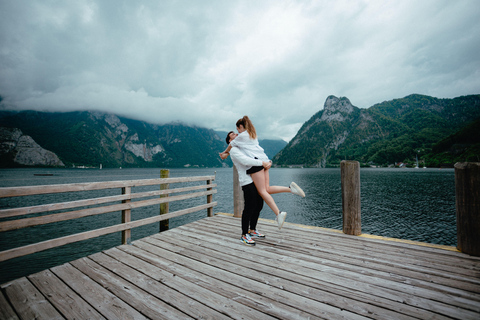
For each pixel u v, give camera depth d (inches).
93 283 82.4
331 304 68.3
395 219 641.6
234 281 83.2
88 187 108.8
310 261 100.0
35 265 284.7
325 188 1433.3
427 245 116.1
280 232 142.6
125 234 126.2
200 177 185.2
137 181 134.1
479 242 100.1
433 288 76.6
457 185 107.6
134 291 77.0
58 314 65.2
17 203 745.6
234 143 114.3
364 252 109.0
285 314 63.6
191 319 61.8
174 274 89.3
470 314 62.6
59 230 438.9
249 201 117.9
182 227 157.0
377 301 69.6
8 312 66.1
